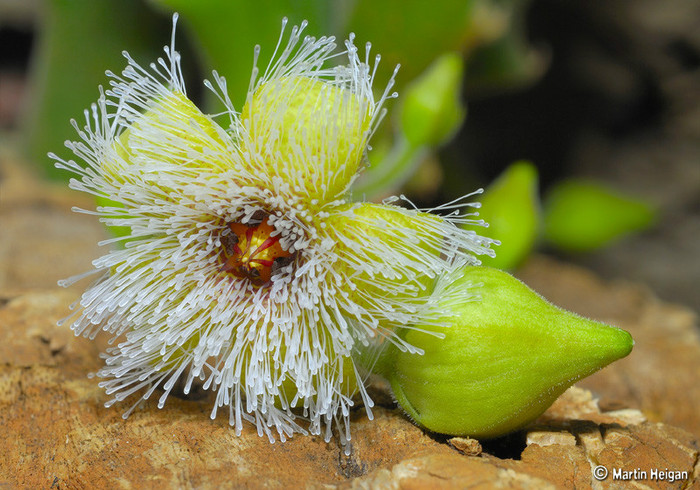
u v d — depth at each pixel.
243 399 0.15
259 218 0.14
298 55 0.14
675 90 0.27
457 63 0.17
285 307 0.14
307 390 0.14
